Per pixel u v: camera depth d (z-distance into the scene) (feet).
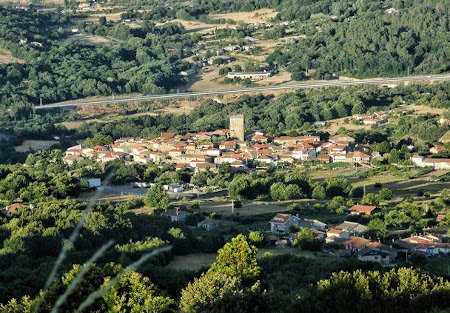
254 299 268.62
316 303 266.16
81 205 520.01
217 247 446.19
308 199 626.23
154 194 595.06
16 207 514.68
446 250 451.12
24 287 315.99
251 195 635.66
